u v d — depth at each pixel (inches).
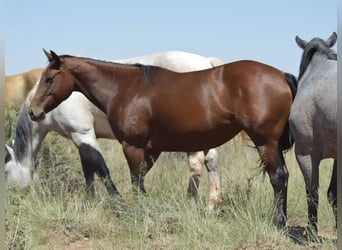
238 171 350.0
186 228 239.3
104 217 267.4
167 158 394.3
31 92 329.7
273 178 251.0
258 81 249.6
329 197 238.7
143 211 257.3
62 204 279.7
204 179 344.2
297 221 276.1
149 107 270.1
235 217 248.4
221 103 256.2
